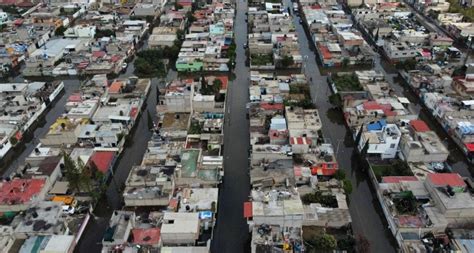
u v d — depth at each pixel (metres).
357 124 118.31
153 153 103.19
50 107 137.62
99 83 140.12
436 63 155.75
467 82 133.38
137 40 186.62
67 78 158.00
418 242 80.00
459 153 111.69
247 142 115.94
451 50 163.38
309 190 92.38
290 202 79.88
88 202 93.44
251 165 96.94
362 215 91.56
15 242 80.19
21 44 176.25
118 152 110.56
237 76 155.62
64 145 111.38
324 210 87.25
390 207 87.38
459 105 122.12
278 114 121.44
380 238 85.88
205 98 124.62
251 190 89.38
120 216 82.12
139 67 157.50
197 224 80.75
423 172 99.06
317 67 163.25
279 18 191.75
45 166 98.81
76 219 88.06
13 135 116.44
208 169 97.94
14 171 107.88
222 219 90.62
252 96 129.88
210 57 159.38
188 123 115.19
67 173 93.81
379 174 100.00
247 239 85.88
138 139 118.50
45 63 158.50
